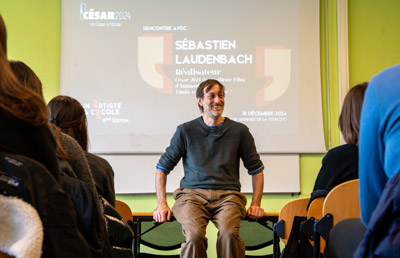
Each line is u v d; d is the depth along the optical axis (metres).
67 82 4.12
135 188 4.08
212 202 2.59
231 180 2.68
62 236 0.92
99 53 4.16
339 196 1.88
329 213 1.89
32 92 0.95
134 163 4.10
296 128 4.17
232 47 4.20
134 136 4.12
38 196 0.89
